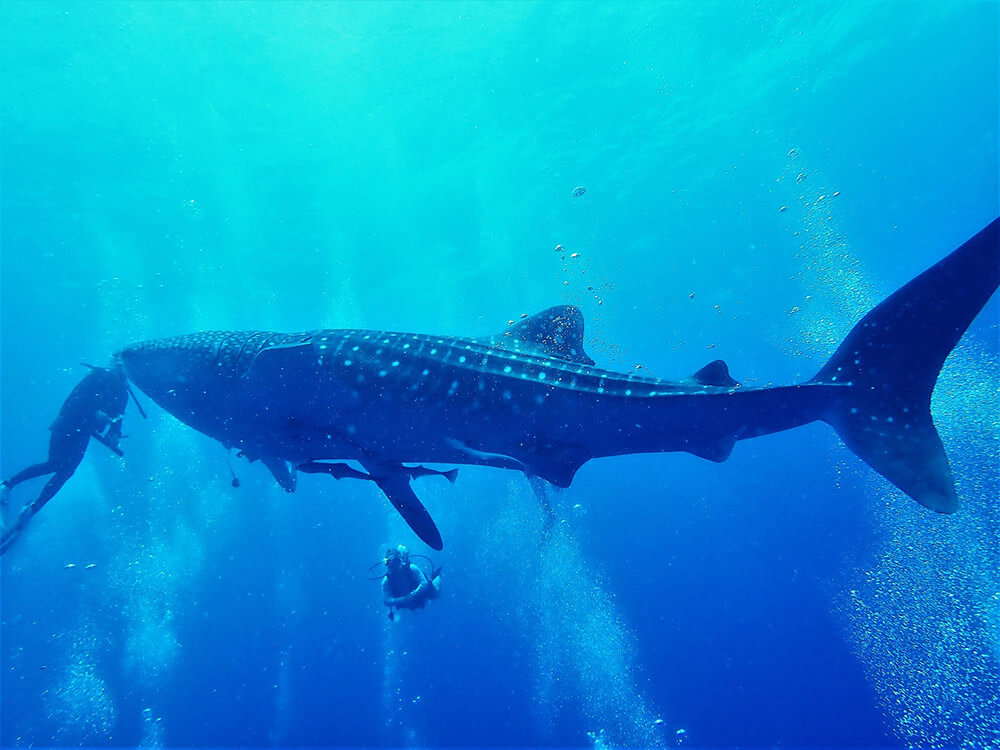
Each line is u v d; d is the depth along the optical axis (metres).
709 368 4.38
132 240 22.27
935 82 25.03
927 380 4.19
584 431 4.29
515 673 20.59
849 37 20.59
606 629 21.17
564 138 21.33
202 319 28.94
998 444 11.74
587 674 19.70
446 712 20.20
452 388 4.22
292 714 21.41
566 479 4.39
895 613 12.09
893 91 24.64
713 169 25.36
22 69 15.07
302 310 29.14
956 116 28.22
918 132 28.28
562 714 18.36
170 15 14.43
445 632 24.84
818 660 18.19
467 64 17.56
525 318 4.57
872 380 4.30
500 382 4.21
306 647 25.83
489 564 26.03
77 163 18.31
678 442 4.38
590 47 17.81
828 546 19.75
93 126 17.11
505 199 23.92
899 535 12.28
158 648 25.17
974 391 12.87
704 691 18.55
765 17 18.16
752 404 4.26
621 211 26.39
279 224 22.44
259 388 4.50
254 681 23.50
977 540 11.32
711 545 29.27
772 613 21.89
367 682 22.73
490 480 25.86
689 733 16.77
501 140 20.83
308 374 4.36
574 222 26.53
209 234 22.39
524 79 18.44
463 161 21.42
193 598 28.11
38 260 23.09
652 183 25.14
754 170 26.28
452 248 26.50
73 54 14.91
